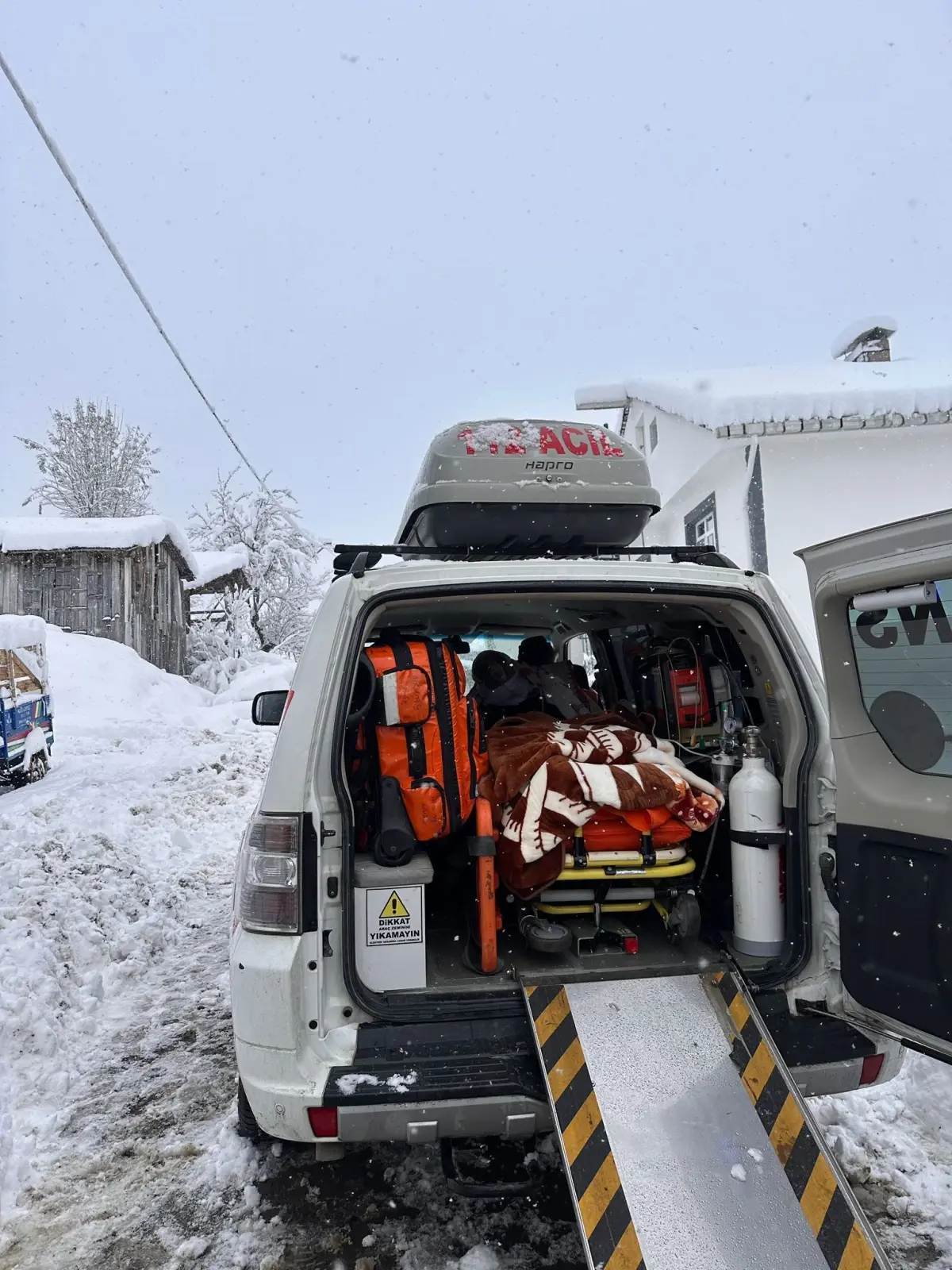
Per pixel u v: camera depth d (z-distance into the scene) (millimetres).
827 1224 1786
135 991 4156
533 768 2531
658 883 2660
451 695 2441
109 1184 2598
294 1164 2639
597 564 2510
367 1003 2139
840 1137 2674
